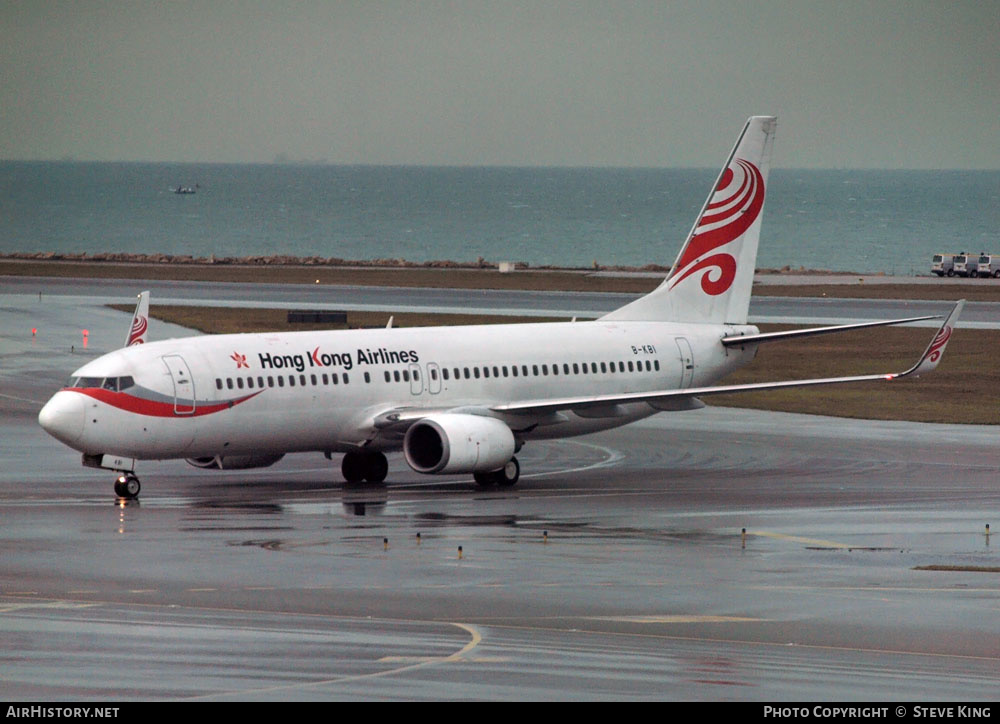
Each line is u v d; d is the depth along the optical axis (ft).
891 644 300.81
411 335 610.65
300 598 342.64
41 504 505.25
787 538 442.91
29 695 247.09
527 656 282.56
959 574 385.09
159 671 265.13
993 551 421.59
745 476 600.80
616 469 625.00
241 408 549.13
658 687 257.96
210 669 267.18
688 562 399.03
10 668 266.77
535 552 412.57
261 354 561.43
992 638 307.37
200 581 363.35
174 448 539.70
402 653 283.59
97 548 412.57
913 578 378.32
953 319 585.22
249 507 503.20
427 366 600.80
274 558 397.80
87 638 294.46
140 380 531.09
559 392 636.89
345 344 586.86
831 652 292.40
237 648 286.25
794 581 372.58
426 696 248.93
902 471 613.93
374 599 342.44
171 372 537.24
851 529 461.37
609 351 655.76
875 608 338.95
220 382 545.44
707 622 321.52
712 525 468.34
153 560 393.29
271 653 281.95
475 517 482.69
